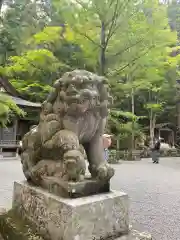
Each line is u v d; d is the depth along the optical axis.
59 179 1.82
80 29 7.64
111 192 1.92
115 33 8.18
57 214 1.67
